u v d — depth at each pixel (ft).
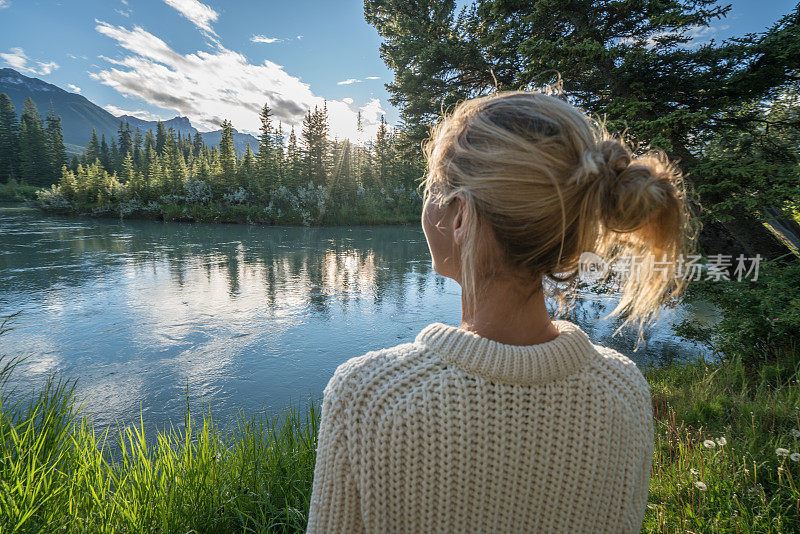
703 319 27.43
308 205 140.36
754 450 7.39
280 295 38.99
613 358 1.66
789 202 14.53
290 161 166.81
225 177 156.76
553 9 22.11
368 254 67.46
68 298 35.96
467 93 34.99
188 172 167.63
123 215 136.36
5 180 224.12
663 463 7.55
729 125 20.13
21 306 33.32
